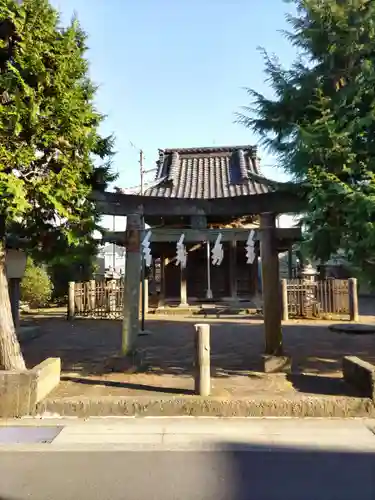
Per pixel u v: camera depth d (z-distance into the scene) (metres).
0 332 5.75
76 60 5.41
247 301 17.23
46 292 17.08
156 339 10.31
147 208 7.20
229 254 17.69
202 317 14.80
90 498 3.37
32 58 4.91
